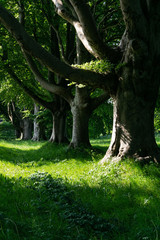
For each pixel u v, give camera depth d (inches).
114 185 243.1
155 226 150.6
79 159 446.9
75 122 553.0
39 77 527.2
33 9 571.8
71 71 304.5
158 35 292.8
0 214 147.1
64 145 647.8
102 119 901.8
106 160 324.8
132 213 182.7
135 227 158.1
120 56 324.8
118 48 331.0
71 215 164.7
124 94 319.9
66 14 362.6
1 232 130.7
